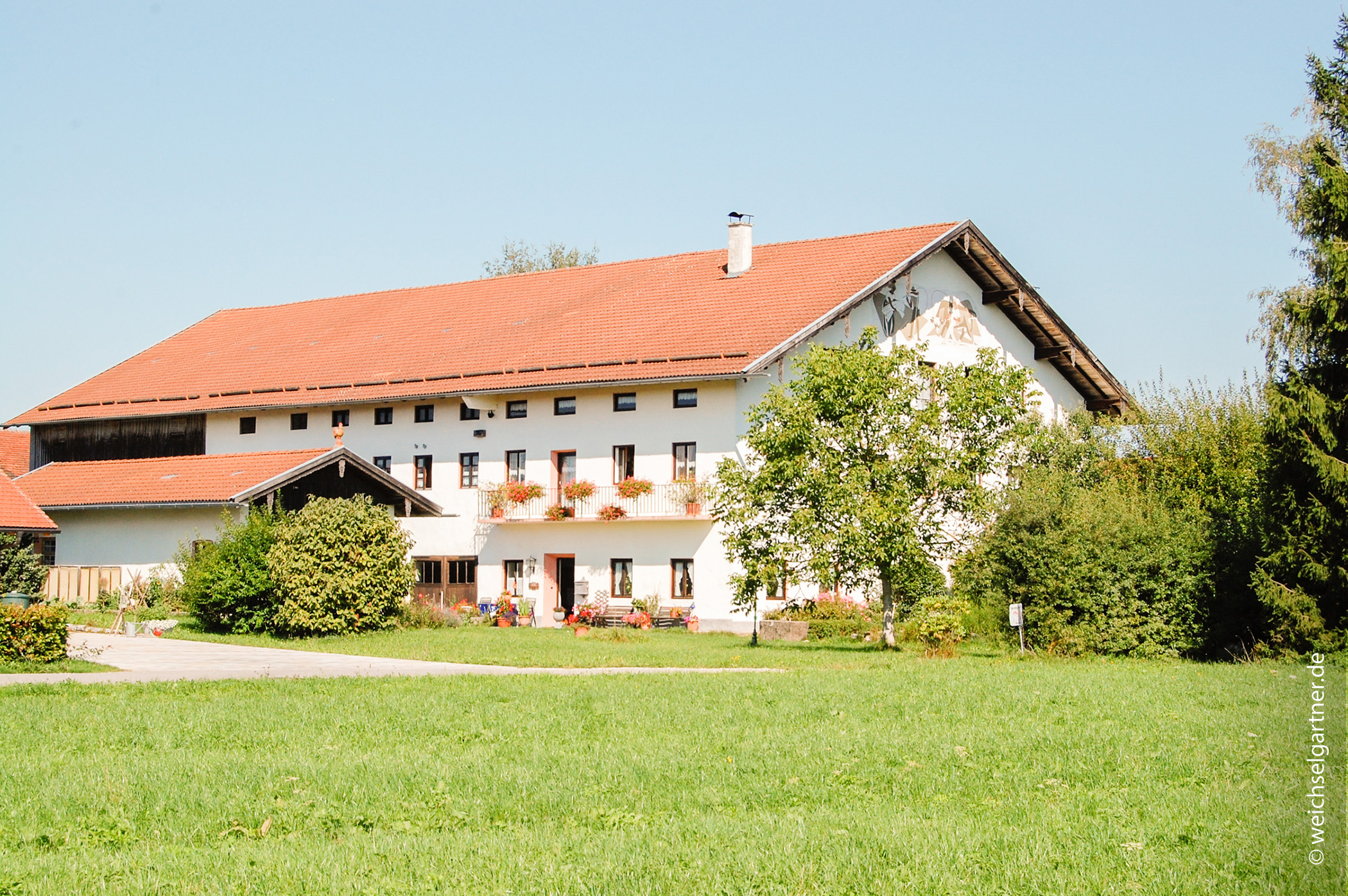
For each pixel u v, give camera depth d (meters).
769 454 29.41
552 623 42.06
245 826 10.45
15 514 32.06
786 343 37.34
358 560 33.19
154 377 52.06
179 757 13.35
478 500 43.56
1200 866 9.10
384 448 45.75
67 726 15.59
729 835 9.95
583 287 49.00
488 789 11.66
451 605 42.78
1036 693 18.58
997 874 8.94
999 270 45.62
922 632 28.27
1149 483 35.41
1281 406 22.97
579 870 9.00
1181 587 25.73
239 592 32.34
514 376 42.59
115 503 38.56
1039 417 33.44
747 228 44.78
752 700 18.14
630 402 40.88
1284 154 24.19
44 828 10.40
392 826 10.50
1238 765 12.72
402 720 16.03
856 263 42.41
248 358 51.72
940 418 29.28
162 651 27.38
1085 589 26.20
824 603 36.34
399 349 48.22
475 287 52.84
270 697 18.69
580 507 41.09
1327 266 23.23
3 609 22.89
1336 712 16.42
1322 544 22.86
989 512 28.91
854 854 9.34
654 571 40.16
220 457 41.16
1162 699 17.83
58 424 51.88
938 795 11.55
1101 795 11.50
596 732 15.07
